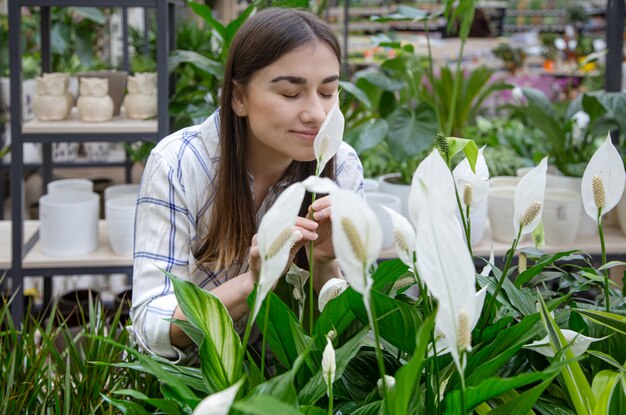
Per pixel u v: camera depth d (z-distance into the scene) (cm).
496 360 89
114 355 140
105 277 352
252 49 117
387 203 236
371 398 95
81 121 244
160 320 119
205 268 138
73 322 239
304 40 115
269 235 75
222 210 131
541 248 124
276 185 140
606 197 101
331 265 128
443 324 73
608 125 277
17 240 232
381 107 293
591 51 506
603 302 123
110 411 120
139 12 483
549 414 97
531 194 96
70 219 235
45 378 135
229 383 90
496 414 84
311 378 92
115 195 268
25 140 231
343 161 147
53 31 389
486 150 331
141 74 249
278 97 117
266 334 96
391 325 97
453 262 73
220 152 133
